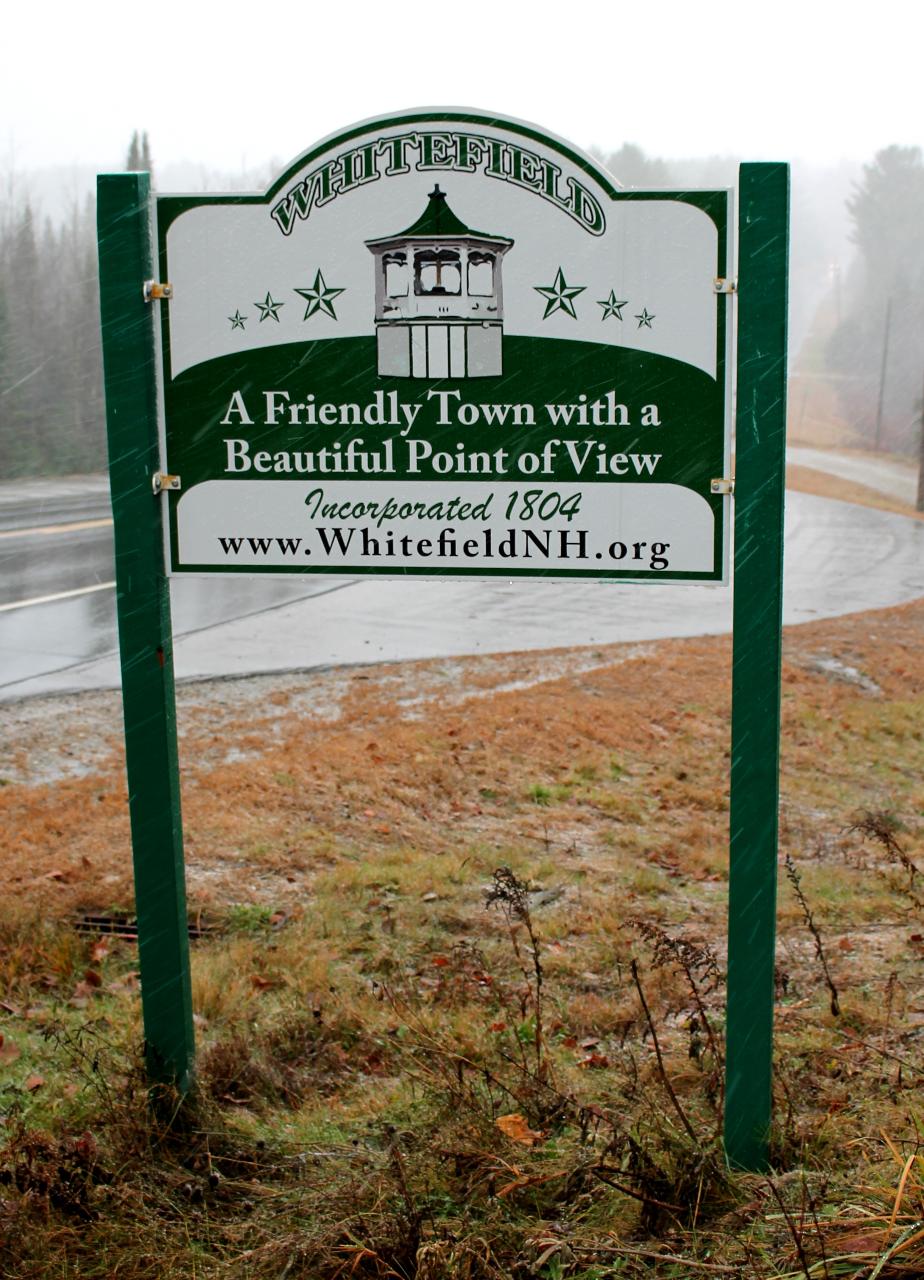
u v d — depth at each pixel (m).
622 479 3.32
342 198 3.36
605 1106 3.68
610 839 7.59
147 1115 3.46
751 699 3.17
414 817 7.70
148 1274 2.86
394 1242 2.80
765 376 3.14
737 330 3.16
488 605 16.38
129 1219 3.05
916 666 14.40
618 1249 2.73
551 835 7.61
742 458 3.16
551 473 3.36
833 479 55.41
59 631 13.52
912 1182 2.88
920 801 9.20
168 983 3.54
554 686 11.59
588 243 3.26
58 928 5.50
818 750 10.50
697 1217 2.97
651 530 3.32
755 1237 2.82
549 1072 3.91
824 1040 4.26
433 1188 3.16
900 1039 4.32
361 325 3.40
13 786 7.91
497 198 3.29
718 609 16.67
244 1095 3.99
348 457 3.44
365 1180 3.13
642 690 11.72
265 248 3.41
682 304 3.24
